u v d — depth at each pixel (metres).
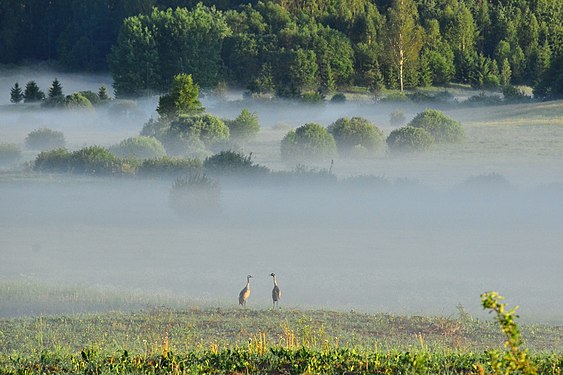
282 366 47.06
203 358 48.38
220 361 47.53
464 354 48.75
